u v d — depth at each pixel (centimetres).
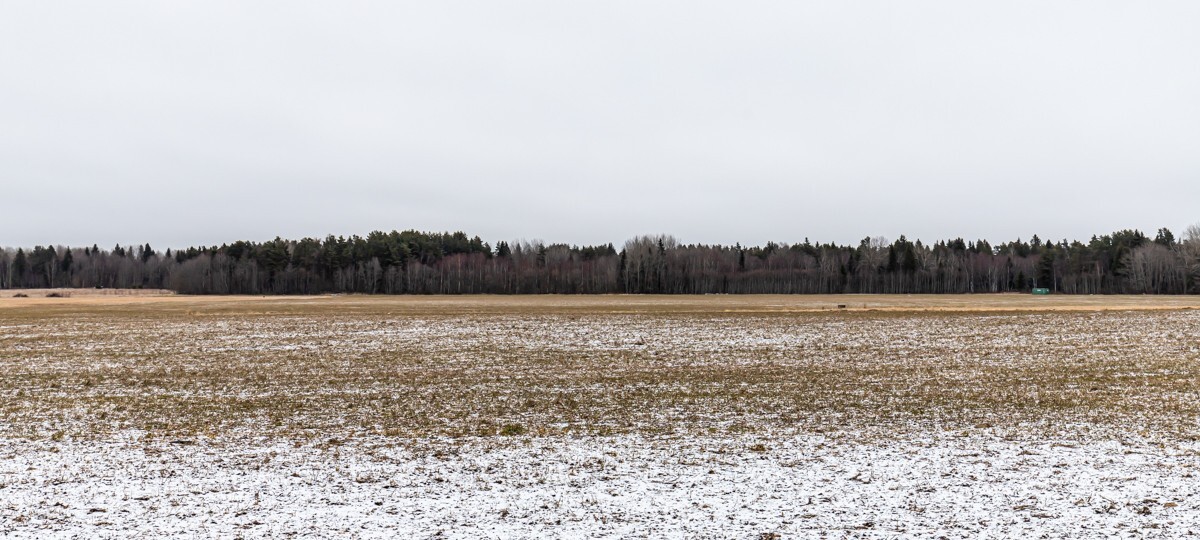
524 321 4409
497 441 1487
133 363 2797
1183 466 1231
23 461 1329
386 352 3114
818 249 18212
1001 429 1571
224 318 4728
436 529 969
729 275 15412
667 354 3050
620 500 1085
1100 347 3091
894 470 1231
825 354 3028
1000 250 18988
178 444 1473
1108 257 14800
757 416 1756
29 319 4684
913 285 15075
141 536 943
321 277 15138
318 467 1281
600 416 1772
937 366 2653
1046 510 1022
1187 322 3959
